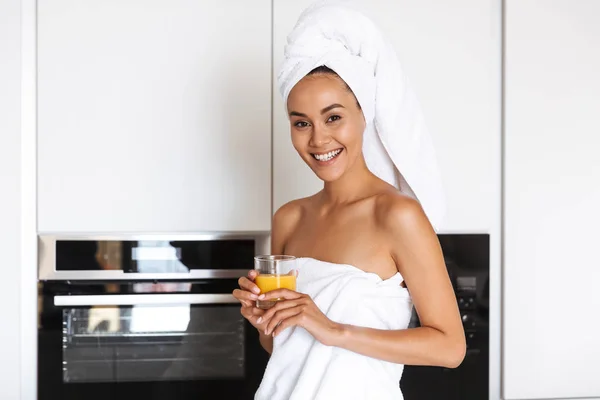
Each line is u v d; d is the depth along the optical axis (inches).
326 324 44.8
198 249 81.4
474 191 83.7
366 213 49.4
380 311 47.8
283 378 49.1
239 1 80.4
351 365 46.9
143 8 79.4
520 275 83.8
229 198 81.4
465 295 83.8
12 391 78.4
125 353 81.4
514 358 83.7
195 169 80.8
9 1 77.6
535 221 83.9
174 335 82.0
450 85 83.0
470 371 83.7
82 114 79.2
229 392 82.7
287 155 81.7
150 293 81.2
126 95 79.6
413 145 51.9
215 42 80.4
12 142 78.2
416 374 83.0
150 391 81.8
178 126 80.4
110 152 79.7
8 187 78.2
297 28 48.2
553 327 84.0
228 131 81.0
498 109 83.8
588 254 84.0
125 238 80.4
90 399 80.8
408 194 54.7
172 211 80.7
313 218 53.6
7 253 78.2
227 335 82.7
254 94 81.0
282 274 46.6
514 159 83.4
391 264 48.6
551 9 83.4
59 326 80.0
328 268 48.5
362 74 48.2
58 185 79.3
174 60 80.0
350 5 50.6
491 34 83.4
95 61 79.1
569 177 84.0
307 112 47.1
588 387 84.2
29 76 78.6
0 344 78.2
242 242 81.9
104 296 79.9
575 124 84.0
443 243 83.4
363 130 49.8
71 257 79.8
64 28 78.7
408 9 82.1
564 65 83.7
